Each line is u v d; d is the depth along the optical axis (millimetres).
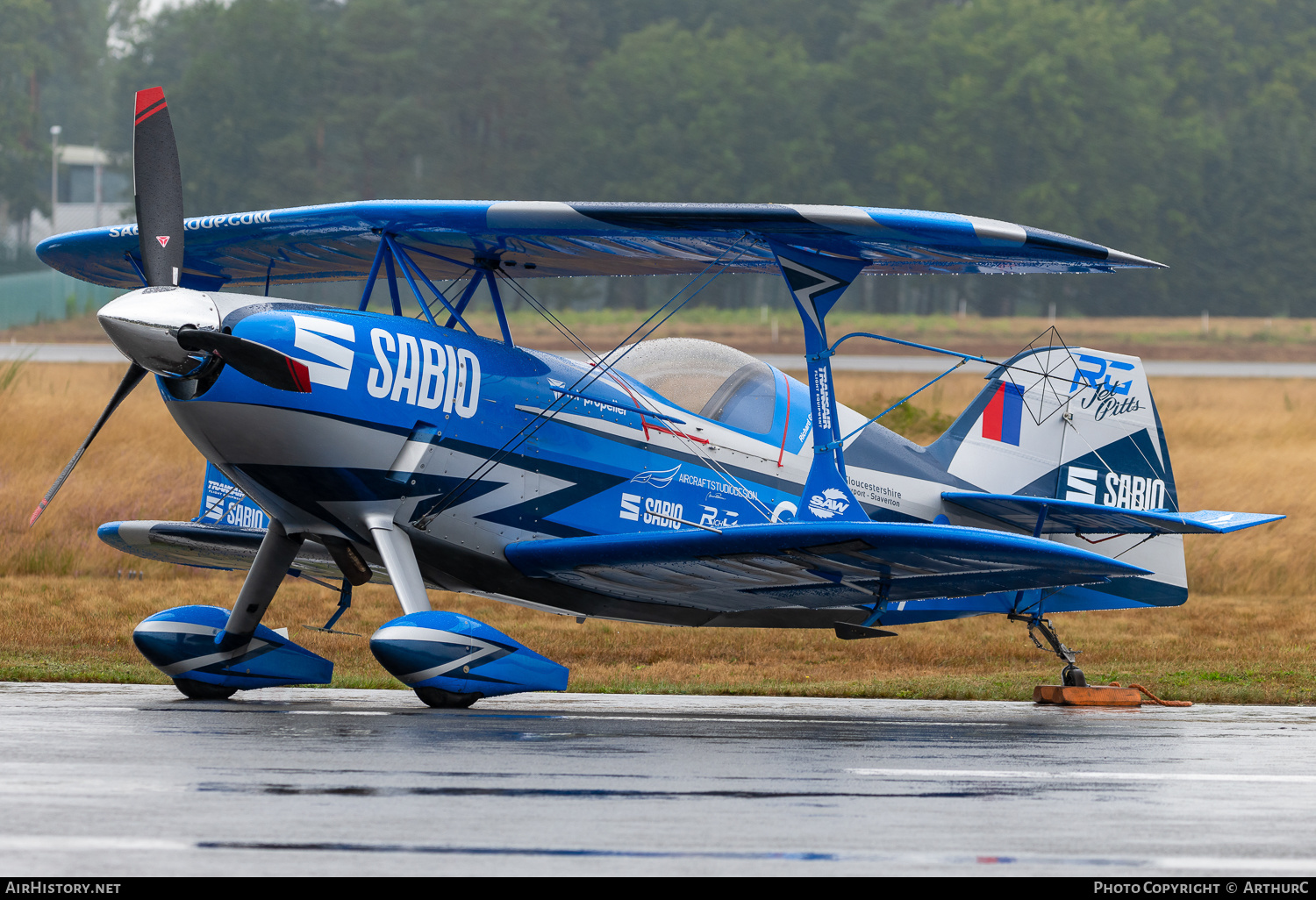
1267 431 89438
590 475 29000
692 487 30625
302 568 34438
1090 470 35281
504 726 22906
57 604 43562
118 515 55000
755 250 28516
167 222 27125
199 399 24656
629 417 29781
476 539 27750
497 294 30562
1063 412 35250
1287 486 69062
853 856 12453
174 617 28125
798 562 26031
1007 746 21391
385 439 25906
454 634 25359
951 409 91875
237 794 15086
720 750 20031
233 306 24766
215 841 12609
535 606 30312
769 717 26422
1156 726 25391
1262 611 48656
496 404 27578
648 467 29938
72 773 16578
